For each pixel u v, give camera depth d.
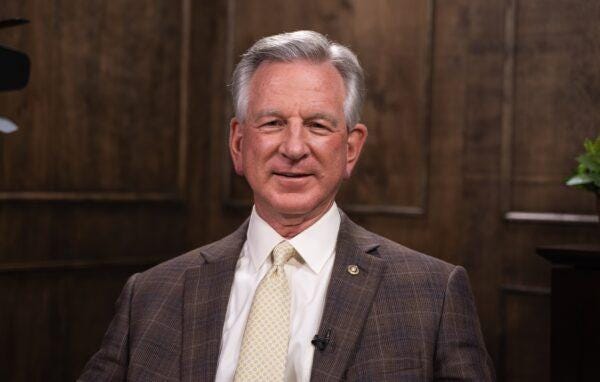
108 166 6.24
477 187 5.83
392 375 2.16
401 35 6.10
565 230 5.48
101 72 6.15
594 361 4.42
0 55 2.26
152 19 6.52
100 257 6.23
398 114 6.12
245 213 6.79
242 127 2.36
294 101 2.23
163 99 6.65
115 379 2.36
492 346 5.76
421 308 2.26
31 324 5.77
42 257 5.82
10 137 5.57
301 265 2.35
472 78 5.84
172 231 6.82
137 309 2.42
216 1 6.89
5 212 5.59
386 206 6.18
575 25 5.43
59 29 5.84
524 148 5.64
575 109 5.45
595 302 4.42
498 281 5.74
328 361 2.16
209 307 2.35
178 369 2.28
